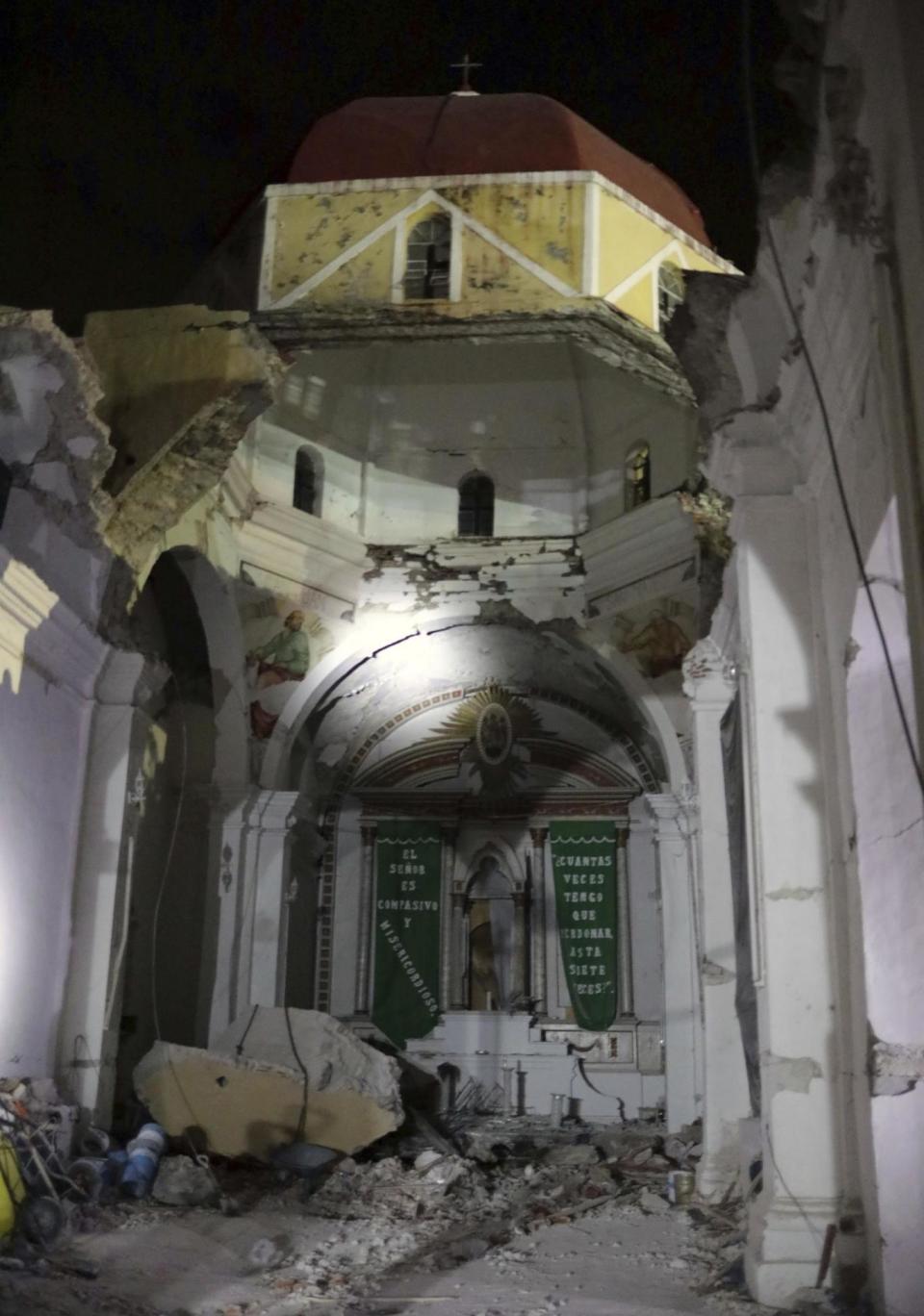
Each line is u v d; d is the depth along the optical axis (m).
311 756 20.95
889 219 5.97
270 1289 8.17
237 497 16.97
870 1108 7.00
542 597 18.48
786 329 8.30
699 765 11.98
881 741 7.57
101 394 10.73
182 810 17.42
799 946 7.85
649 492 17.95
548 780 22.38
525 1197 12.46
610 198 16.95
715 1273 8.33
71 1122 10.72
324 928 21.91
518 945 21.86
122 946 11.91
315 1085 13.28
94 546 11.66
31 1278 7.73
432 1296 7.99
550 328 16.08
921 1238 6.78
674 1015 17.31
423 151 17.38
